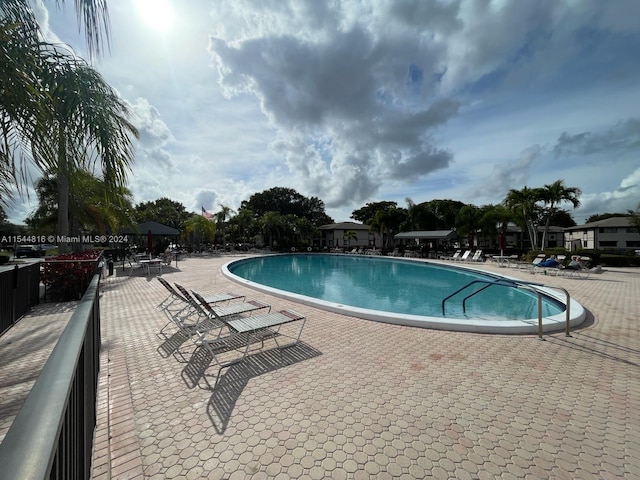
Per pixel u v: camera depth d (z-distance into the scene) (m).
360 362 4.19
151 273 14.27
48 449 0.62
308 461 2.34
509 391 3.42
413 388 3.47
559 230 44.38
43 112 2.96
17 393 3.25
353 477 2.19
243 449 2.47
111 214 16.00
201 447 2.49
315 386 3.51
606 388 3.50
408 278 16.67
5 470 0.49
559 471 2.26
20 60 2.78
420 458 2.38
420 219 37.84
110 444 2.50
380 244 47.72
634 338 5.24
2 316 5.23
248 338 4.40
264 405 3.11
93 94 3.65
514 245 42.25
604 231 33.66
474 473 2.23
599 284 11.46
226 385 3.53
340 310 6.78
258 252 34.09
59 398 0.88
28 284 6.72
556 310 8.95
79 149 3.64
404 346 4.81
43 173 3.35
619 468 2.30
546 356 4.44
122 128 4.10
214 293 9.08
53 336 5.09
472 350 4.65
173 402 3.15
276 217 38.22
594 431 2.73
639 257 17.69
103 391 3.35
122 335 5.24
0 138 2.86
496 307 10.02
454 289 13.41
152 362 4.15
